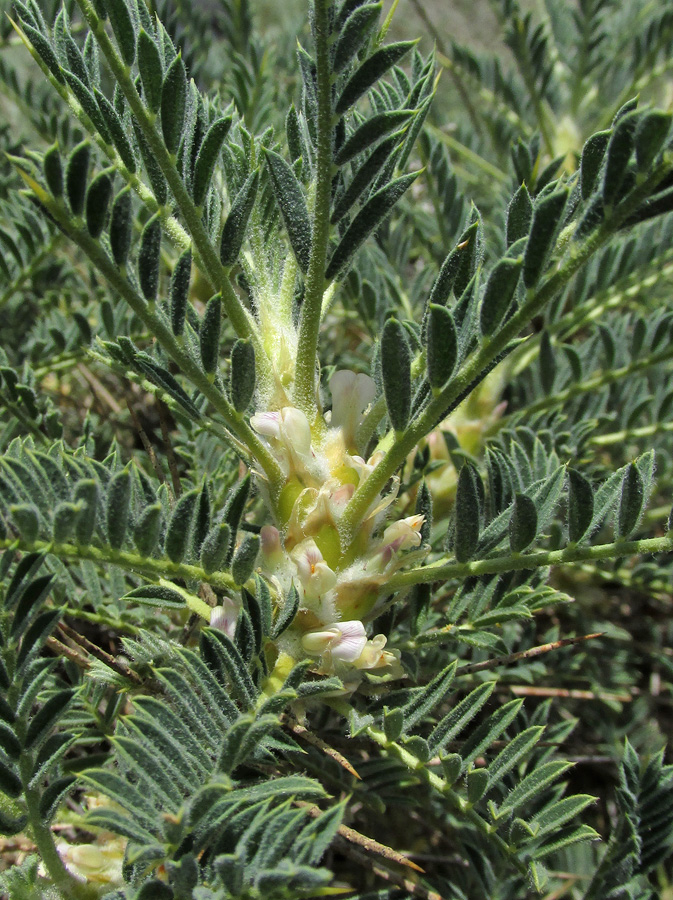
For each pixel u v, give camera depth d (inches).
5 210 6.7
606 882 3.8
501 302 2.8
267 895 2.3
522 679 5.4
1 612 2.7
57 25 3.3
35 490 2.7
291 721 3.3
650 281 6.4
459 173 9.6
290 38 9.5
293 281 3.7
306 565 3.2
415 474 5.0
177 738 2.7
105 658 3.6
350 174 3.8
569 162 8.3
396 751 3.2
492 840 3.2
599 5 8.2
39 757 2.9
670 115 2.4
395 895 3.9
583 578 6.5
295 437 3.3
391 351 2.8
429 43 16.7
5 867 3.8
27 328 7.0
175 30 6.7
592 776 6.3
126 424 6.7
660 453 6.8
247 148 3.8
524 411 6.0
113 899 2.7
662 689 6.9
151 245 2.9
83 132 7.3
